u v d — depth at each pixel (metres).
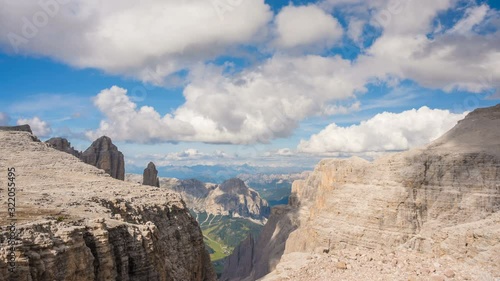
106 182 73.62
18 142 86.12
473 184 123.19
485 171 123.88
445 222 119.06
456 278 33.62
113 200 54.22
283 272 43.19
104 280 34.22
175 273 54.94
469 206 118.88
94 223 36.47
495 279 32.91
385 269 38.00
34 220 34.16
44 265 27.77
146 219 58.25
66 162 83.19
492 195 117.50
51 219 35.59
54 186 60.56
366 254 44.44
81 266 31.11
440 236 45.78
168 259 54.69
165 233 61.62
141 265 40.28
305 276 39.34
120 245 38.44
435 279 33.41
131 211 56.06
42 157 81.25
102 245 34.91
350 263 41.47
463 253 40.12
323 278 37.75
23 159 76.94
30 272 26.89
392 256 42.34
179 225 69.25
